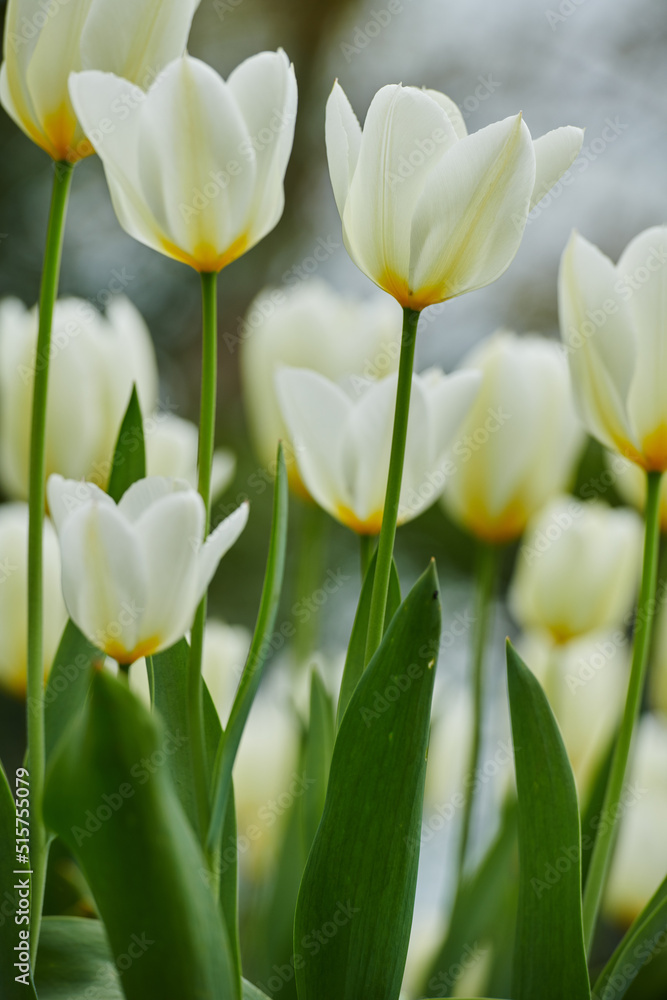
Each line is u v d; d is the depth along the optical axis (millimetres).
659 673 1460
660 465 1135
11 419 1320
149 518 1067
